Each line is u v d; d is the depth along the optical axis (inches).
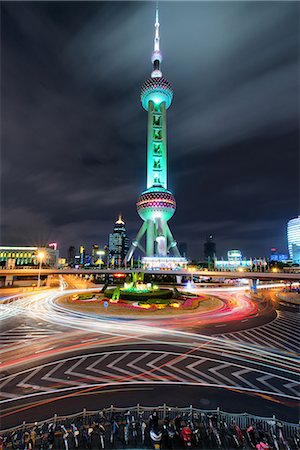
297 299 2773.1
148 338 1218.0
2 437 519.8
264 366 911.7
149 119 6978.4
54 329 1379.2
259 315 1854.1
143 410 618.2
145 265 5137.8
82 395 700.7
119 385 757.9
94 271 4077.3
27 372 837.2
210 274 3592.5
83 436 525.7
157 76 7677.2
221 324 1537.9
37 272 3806.6
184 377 815.7
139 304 2123.5
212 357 987.9
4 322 1546.5
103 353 1012.5
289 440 524.4
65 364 902.4
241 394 719.7
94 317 1691.7
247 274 3171.8
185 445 514.6
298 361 962.1
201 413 602.9
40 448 501.7
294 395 719.1
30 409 634.2
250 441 523.5
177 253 6328.7
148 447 520.4
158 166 6742.1
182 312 1871.3
